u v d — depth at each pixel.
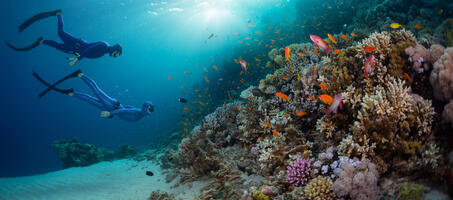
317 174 4.20
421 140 3.46
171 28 50.03
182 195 6.50
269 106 6.88
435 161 2.95
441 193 2.71
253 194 4.51
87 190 8.30
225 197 5.45
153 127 30.81
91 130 58.94
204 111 16.92
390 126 3.46
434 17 7.65
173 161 9.50
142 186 8.08
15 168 45.03
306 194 3.75
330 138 4.89
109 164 12.28
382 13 9.62
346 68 4.76
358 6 13.18
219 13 37.94
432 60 3.83
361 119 3.78
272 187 4.48
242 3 33.09
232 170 6.25
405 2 8.96
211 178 6.93
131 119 8.34
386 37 4.39
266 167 5.36
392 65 4.26
